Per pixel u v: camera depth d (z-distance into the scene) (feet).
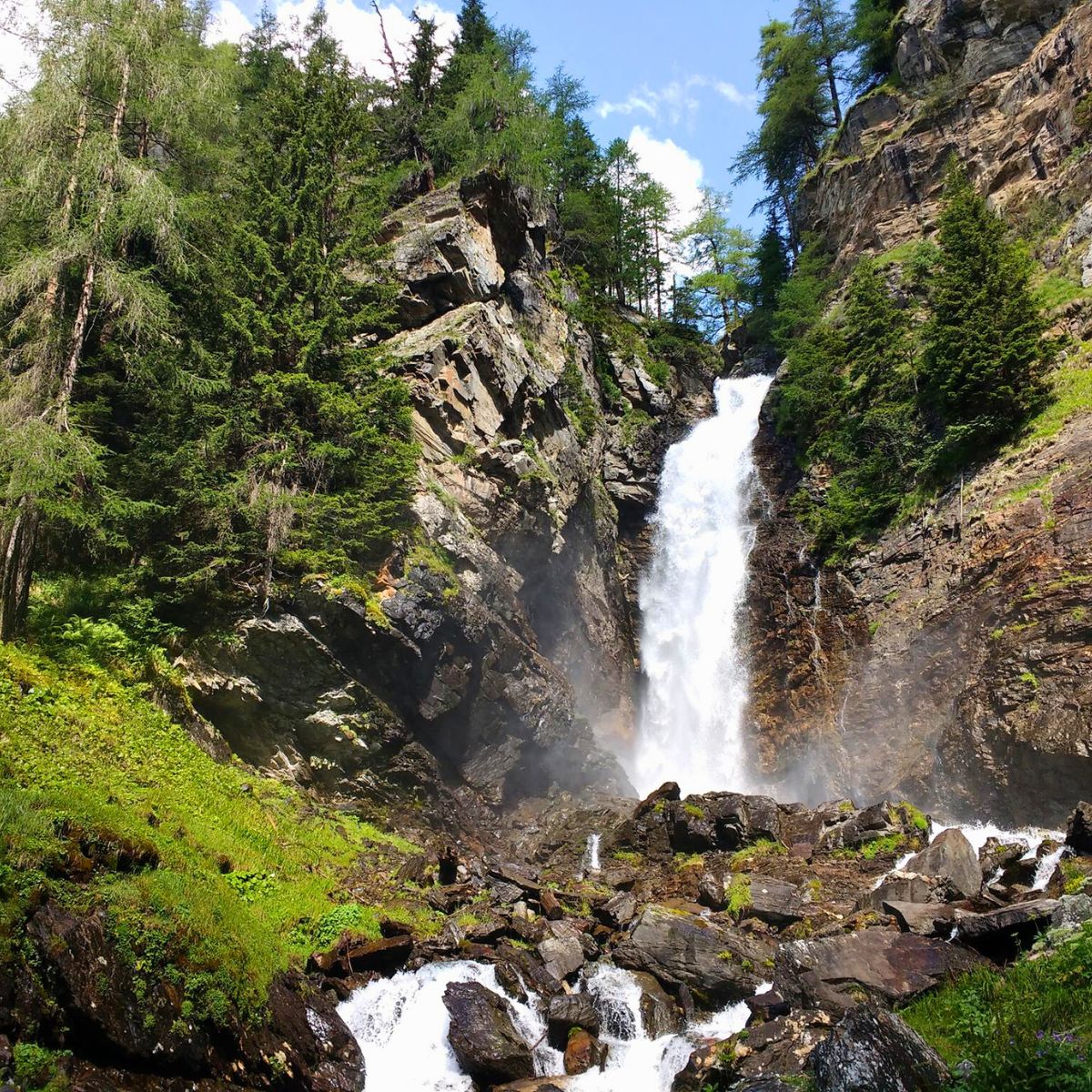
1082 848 46.70
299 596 60.80
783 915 48.21
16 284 55.01
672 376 158.30
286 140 79.20
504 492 86.22
